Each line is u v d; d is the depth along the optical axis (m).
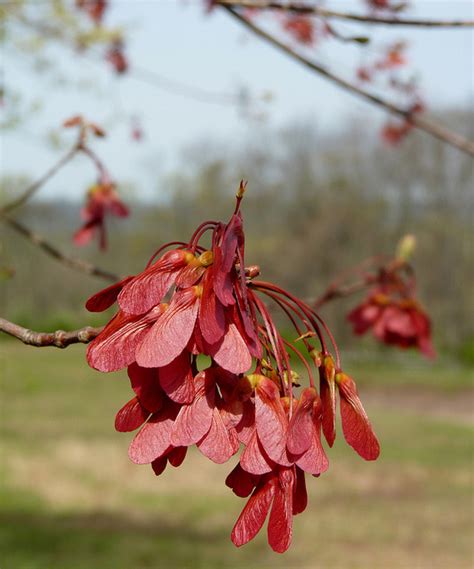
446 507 10.30
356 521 9.58
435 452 14.19
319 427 1.32
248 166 33.41
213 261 1.27
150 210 30.12
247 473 1.33
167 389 1.25
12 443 13.38
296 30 3.85
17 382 20.30
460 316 32.09
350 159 33.34
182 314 1.25
